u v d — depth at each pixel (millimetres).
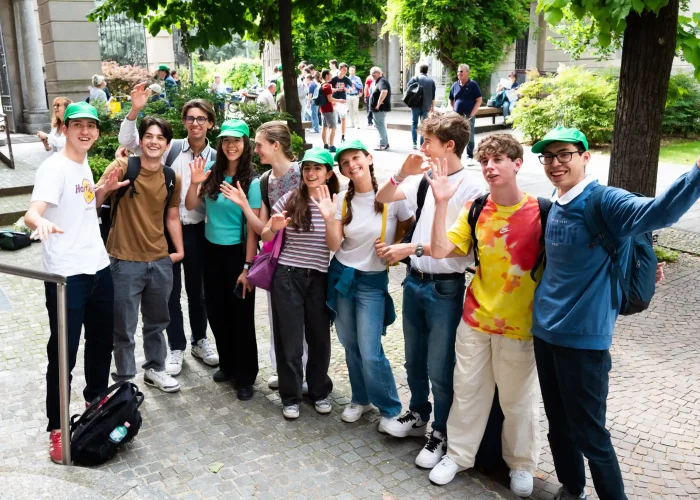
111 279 3879
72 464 3564
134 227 4133
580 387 3072
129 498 3123
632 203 2809
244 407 4348
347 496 3408
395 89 27641
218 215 4367
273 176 4328
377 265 3877
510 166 3199
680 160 13320
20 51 18016
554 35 20688
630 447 4012
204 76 34812
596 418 3115
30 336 5492
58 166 3502
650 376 4863
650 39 6707
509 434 3527
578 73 15711
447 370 3676
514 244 3281
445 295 3580
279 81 19797
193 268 4762
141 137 4062
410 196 3824
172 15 10438
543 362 3244
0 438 3826
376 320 3895
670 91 7312
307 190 3996
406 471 3660
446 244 3318
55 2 16688
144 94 4543
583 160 3004
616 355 5207
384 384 3951
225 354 4613
